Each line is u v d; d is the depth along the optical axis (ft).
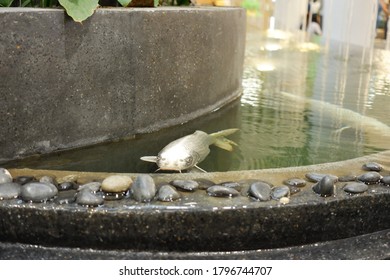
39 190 5.81
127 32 8.96
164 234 5.73
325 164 7.20
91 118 8.74
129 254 5.78
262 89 15.26
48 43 7.88
